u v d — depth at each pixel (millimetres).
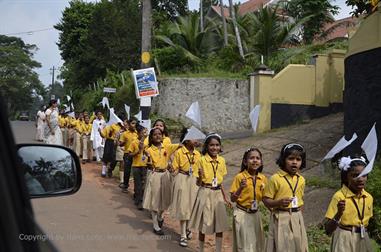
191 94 17500
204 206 6148
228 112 17125
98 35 29078
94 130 14477
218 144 6285
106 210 8516
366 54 8984
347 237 4711
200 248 6328
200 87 17438
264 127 15945
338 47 19203
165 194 7285
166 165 7414
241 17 24203
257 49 20750
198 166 6273
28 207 1617
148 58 13359
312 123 15406
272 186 5012
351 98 9500
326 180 8914
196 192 6883
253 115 6176
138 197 8820
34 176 2779
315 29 23906
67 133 16953
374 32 8867
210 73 18891
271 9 22828
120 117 12461
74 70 33312
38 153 2826
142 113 12055
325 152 11250
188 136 6859
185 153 6957
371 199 4828
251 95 16734
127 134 10141
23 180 1621
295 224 4938
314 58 16844
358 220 4727
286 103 16281
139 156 8805
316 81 16594
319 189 8555
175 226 7988
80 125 15336
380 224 6363
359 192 4770
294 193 4977
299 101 16406
